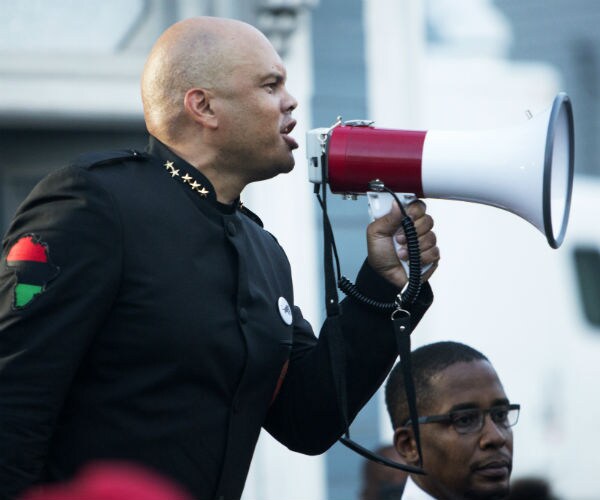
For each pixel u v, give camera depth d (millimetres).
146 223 9117
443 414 11297
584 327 25500
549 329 24984
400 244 9680
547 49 25750
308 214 20484
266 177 9773
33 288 8766
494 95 24578
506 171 9312
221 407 9234
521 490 18031
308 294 20359
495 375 11500
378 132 9672
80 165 9086
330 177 9742
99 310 8867
